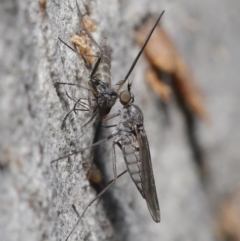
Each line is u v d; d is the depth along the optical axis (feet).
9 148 0.19
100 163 0.24
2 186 0.19
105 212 0.24
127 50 0.26
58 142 0.21
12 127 0.19
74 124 0.22
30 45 0.20
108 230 0.24
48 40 0.21
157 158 0.28
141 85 0.27
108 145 0.24
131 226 0.25
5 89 0.19
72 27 0.22
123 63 0.26
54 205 0.20
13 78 0.19
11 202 0.19
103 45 0.23
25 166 0.19
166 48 0.28
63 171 0.21
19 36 0.19
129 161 0.23
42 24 0.21
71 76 0.22
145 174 0.23
